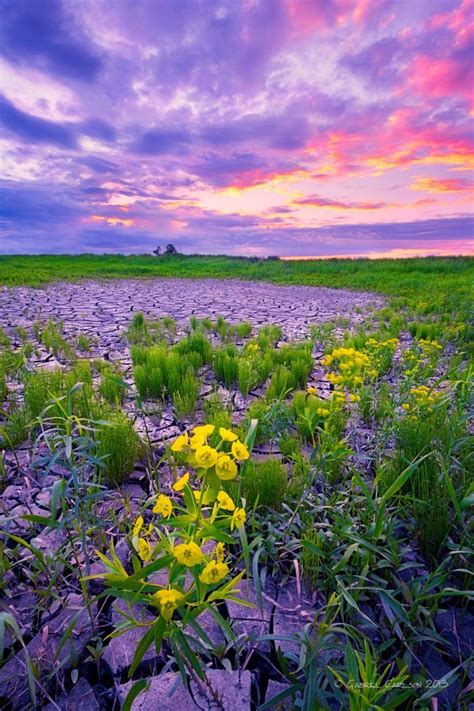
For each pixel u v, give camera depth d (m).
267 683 1.42
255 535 1.93
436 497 2.10
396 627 1.52
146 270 26.47
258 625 1.61
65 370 4.79
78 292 14.06
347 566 1.82
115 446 2.53
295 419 3.41
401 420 2.91
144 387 4.10
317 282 21.11
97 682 1.42
